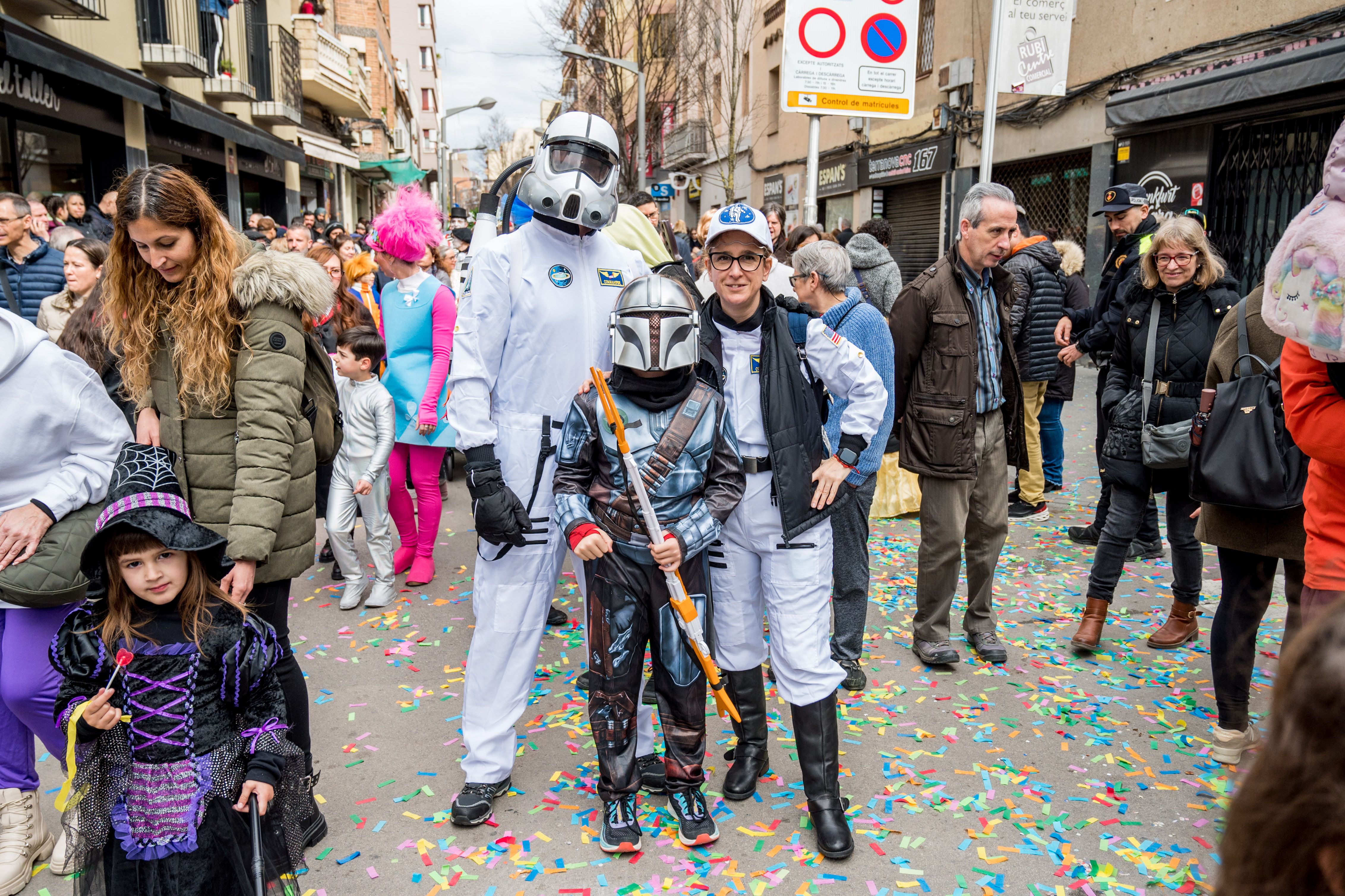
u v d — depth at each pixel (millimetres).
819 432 2859
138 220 2389
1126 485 4086
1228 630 3213
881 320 3473
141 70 13195
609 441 2715
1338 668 788
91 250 4598
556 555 3023
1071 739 3451
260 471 2529
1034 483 6371
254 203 20562
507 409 2932
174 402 2602
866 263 5523
